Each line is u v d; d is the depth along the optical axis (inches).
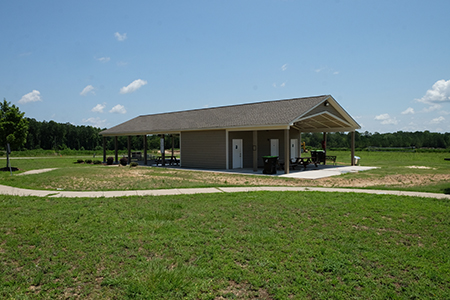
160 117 1099.9
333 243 225.6
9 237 234.5
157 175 642.8
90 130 3063.5
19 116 849.5
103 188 468.1
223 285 173.3
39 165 1010.7
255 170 716.7
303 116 682.8
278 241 228.5
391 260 201.3
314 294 165.8
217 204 337.4
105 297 162.6
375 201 339.3
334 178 590.9
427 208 305.3
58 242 226.8
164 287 169.9
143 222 271.3
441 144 2470.5
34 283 175.6
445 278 181.2
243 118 762.2
